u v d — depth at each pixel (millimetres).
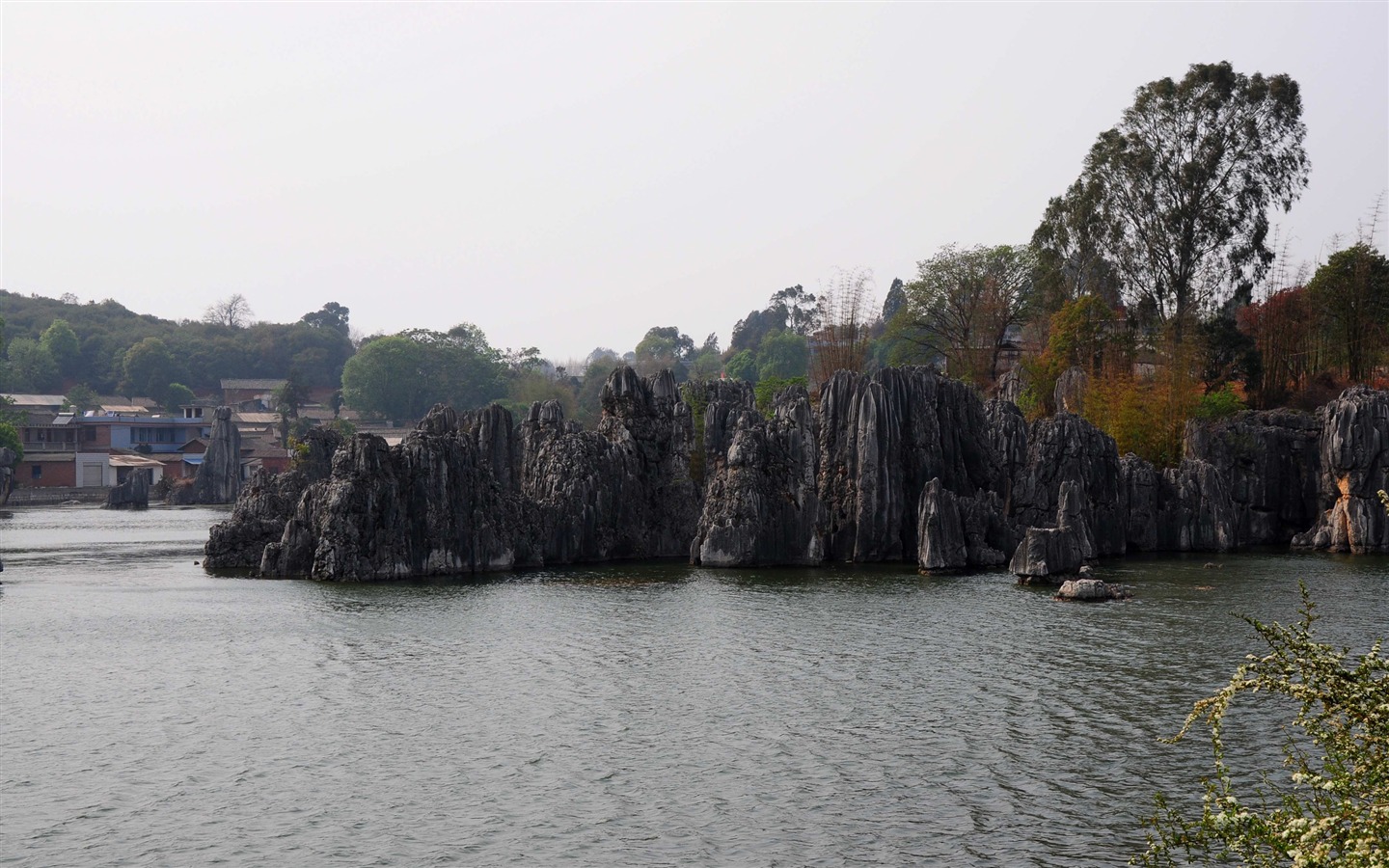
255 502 127562
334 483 108688
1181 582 101562
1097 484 126688
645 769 49250
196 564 121750
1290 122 166750
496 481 117750
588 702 59938
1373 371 159625
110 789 46750
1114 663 68312
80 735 54000
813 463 119875
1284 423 141750
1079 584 91250
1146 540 129875
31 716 57312
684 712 58000
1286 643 21594
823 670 66875
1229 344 161625
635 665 68562
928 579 105375
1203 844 22734
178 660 69938
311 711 58281
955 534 110375
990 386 186750
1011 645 73500
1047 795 45781
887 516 118688
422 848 40875
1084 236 176875
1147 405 148500
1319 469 136875
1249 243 167500
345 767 49500
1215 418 148375
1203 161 167375
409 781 47719
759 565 116188
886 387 122000
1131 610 86688
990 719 56281
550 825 43000
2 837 41781
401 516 108438
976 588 98750
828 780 47719
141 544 148000
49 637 76812
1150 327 170750
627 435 130750
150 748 52031
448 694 61500
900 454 121375
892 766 49469
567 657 70750
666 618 84250
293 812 44250
